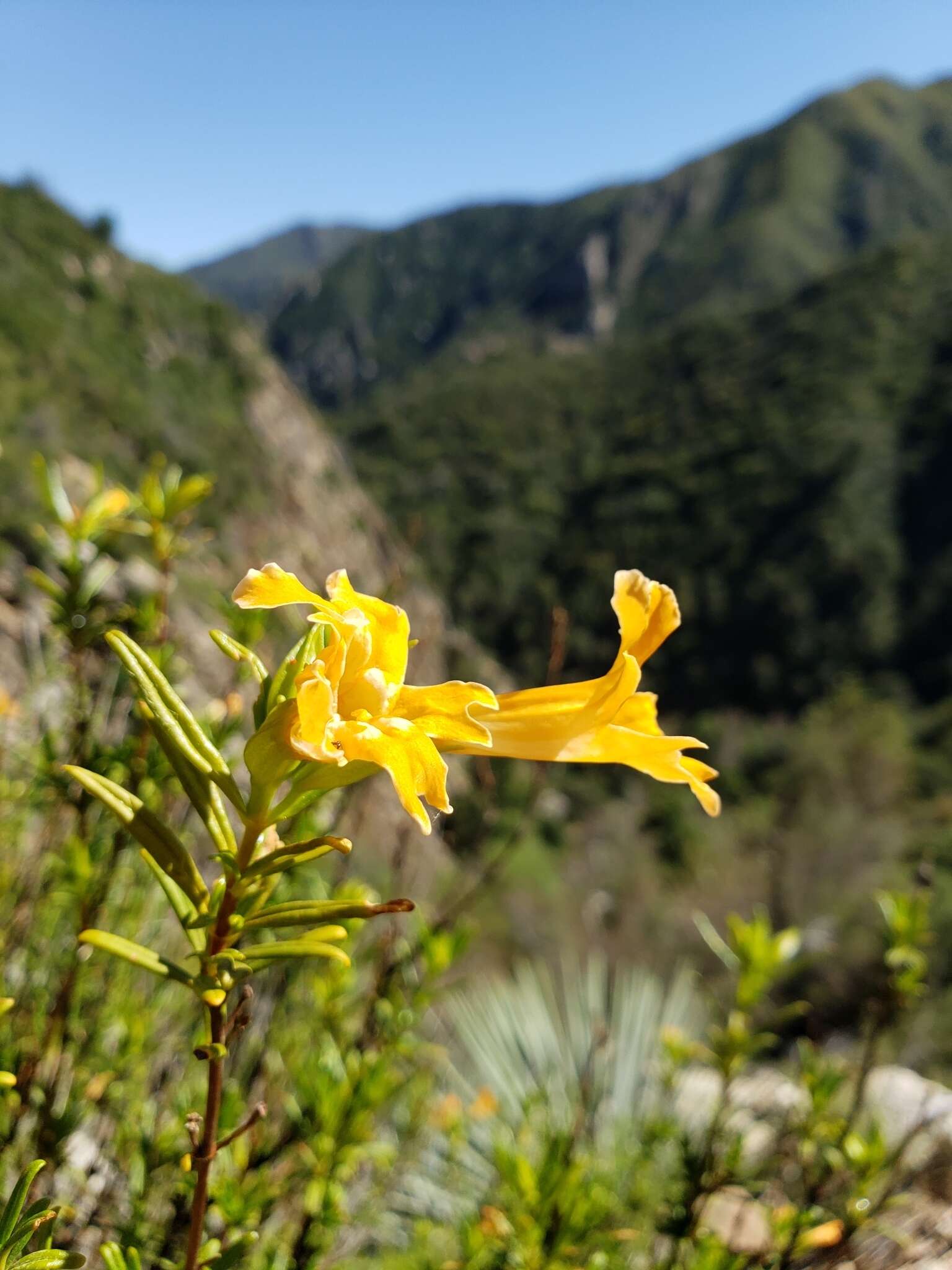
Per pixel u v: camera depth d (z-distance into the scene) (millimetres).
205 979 875
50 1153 1456
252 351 57594
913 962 2086
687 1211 1950
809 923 17922
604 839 29188
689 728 43156
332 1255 2033
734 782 35688
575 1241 1855
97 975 1946
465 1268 1988
